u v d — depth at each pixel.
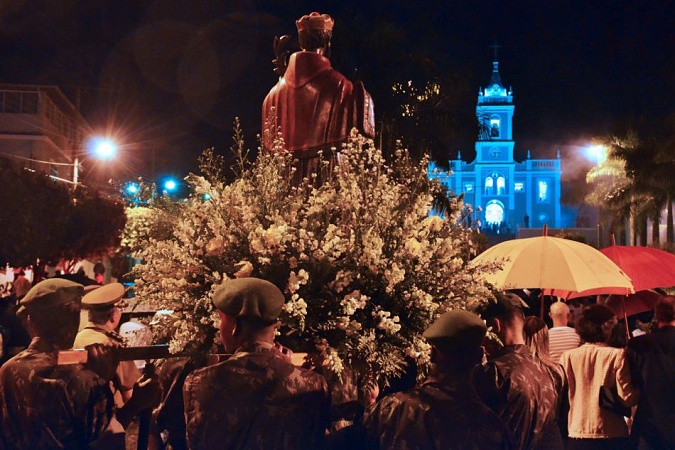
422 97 17.52
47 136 29.72
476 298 4.14
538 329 4.62
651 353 5.12
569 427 5.31
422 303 3.93
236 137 4.39
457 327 3.27
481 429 3.19
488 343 4.25
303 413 3.20
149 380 4.29
